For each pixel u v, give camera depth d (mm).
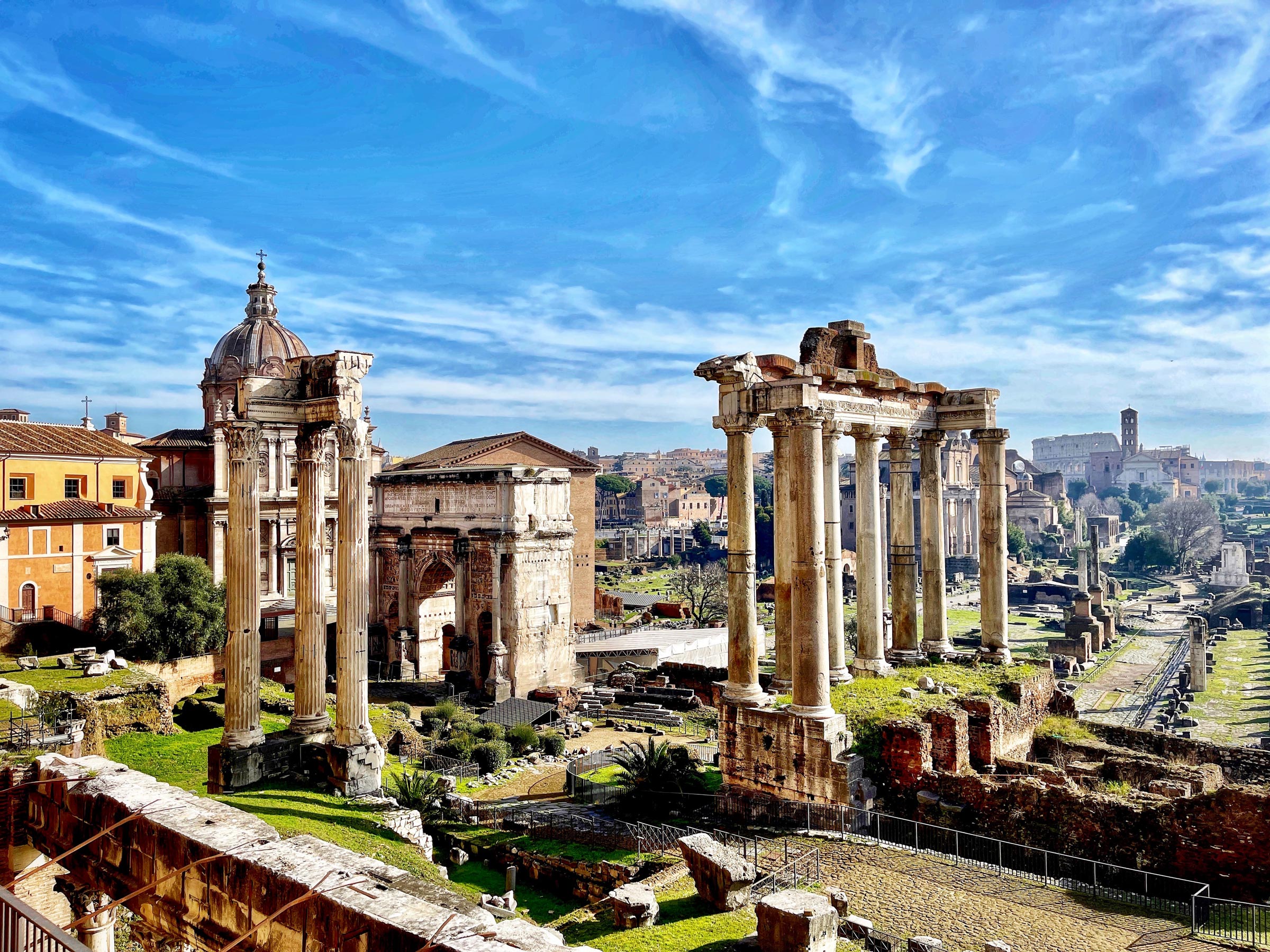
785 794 29734
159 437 85062
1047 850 25641
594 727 59438
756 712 30578
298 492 31828
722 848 23203
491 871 32281
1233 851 23031
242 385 30156
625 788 37906
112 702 42531
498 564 70125
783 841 27359
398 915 13055
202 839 16109
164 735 43219
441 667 80125
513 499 70938
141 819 17375
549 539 73875
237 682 29531
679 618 110312
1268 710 71438
